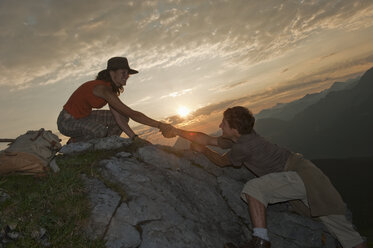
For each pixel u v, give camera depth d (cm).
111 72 438
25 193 320
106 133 470
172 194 401
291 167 361
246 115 358
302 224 439
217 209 437
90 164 410
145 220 332
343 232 349
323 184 342
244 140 364
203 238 356
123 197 351
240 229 430
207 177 484
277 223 440
